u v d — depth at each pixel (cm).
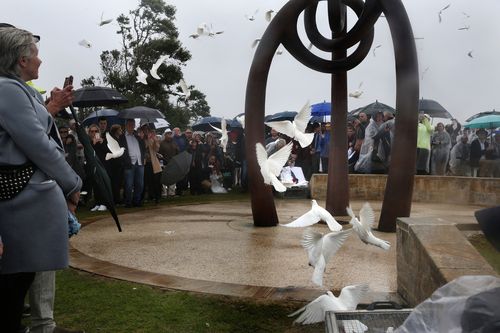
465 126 1512
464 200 1176
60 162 261
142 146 1063
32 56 265
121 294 403
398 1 724
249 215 914
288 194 1334
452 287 180
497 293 157
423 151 1247
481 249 482
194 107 2761
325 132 1336
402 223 396
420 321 177
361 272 479
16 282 260
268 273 471
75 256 543
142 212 959
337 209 880
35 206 255
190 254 558
